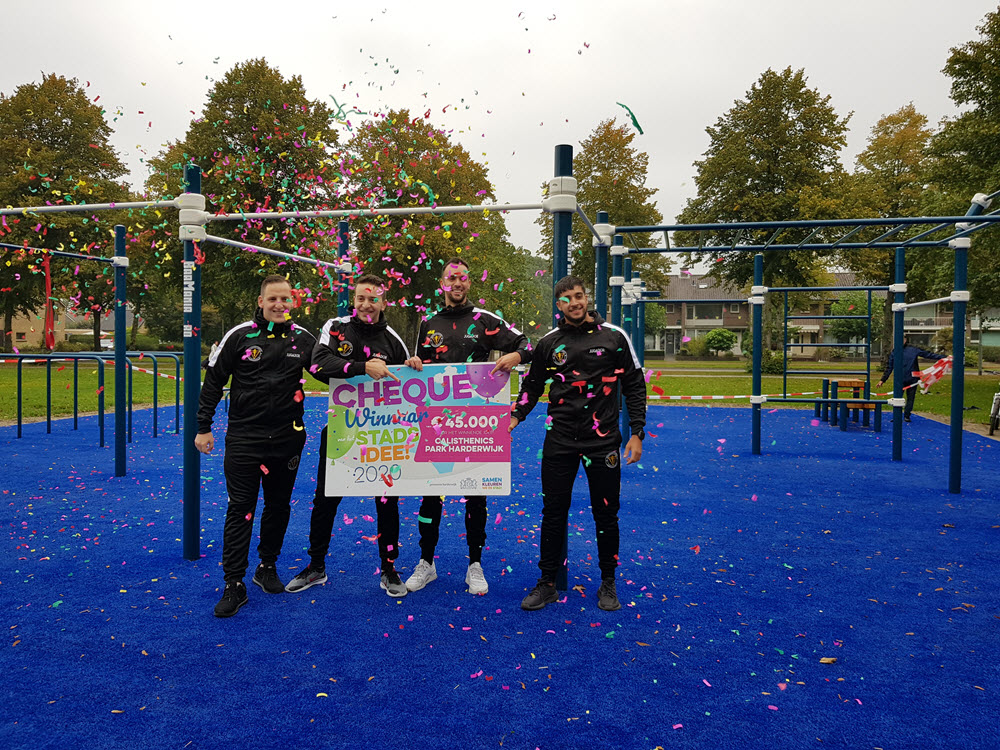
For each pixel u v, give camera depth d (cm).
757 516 464
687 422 1090
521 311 1958
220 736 193
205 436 305
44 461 661
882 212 2377
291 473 312
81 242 2167
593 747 190
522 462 696
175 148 1981
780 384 1875
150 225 1875
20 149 2414
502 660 244
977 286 1811
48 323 652
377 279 312
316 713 206
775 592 317
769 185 2344
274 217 385
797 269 2270
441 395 307
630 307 812
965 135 1616
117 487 545
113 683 224
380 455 310
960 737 196
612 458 296
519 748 189
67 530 416
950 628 276
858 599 308
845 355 3922
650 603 303
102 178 2461
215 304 2655
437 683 226
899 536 414
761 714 208
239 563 291
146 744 189
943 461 702
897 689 225
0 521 436
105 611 288
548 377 309
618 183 2408
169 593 310
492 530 425
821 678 232
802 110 2344
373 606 297
